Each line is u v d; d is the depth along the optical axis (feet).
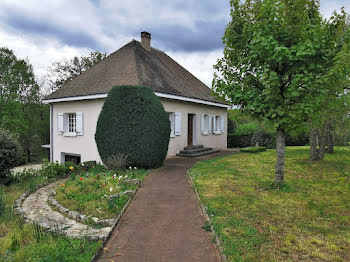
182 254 11.02
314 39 16.94
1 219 15.03
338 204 16.78
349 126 34.47
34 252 10.83
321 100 17.74
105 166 31.68
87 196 18.48
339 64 15.66
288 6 18.34
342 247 11.19
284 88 19.38
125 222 14.56
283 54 16.55
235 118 21.84
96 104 38.73
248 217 14.44
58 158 45.47
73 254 10.66
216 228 12.89
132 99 29.48
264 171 27.22
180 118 42.55
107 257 10.85
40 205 17.83
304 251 10.80
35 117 83.25
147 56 48.55
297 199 17.70
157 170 29.17
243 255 10.45
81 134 40.83
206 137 51.80
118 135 29.48
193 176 24.95
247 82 19.47
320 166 29.89
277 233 12.47
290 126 18.85
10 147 25.20
